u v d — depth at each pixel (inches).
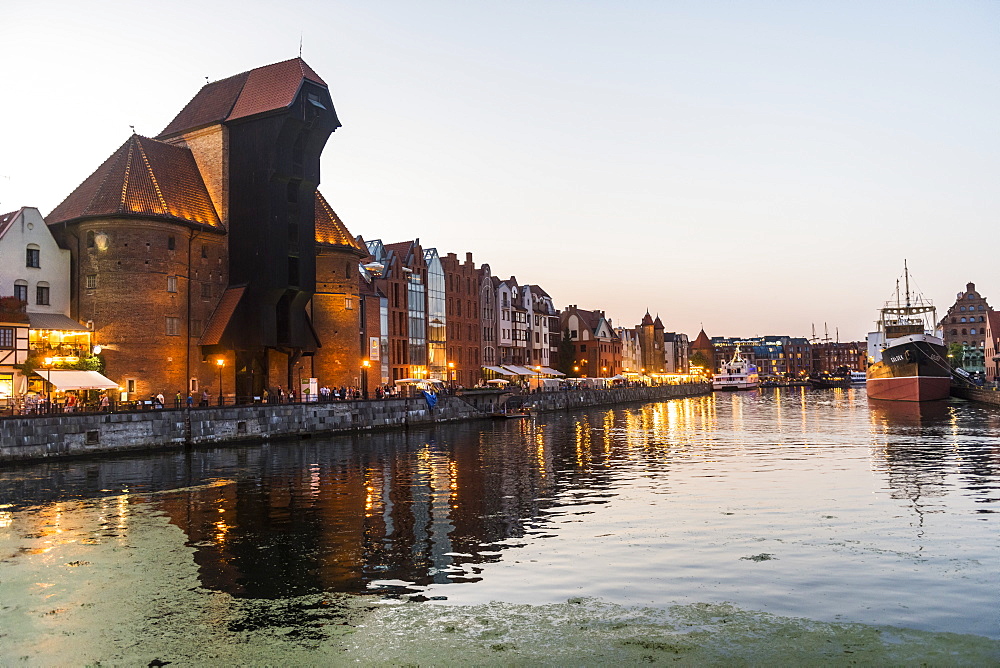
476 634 627.5
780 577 780.0
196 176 2824.8
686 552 889.5
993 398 3964.1
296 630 645.9
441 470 1686.8
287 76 2800.2
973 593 721.0
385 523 1086.4
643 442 2410.2
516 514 1144.8
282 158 2748.5
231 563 868.6
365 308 3518.7
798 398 6875.0
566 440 2498.8
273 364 2910.9
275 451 2121.1
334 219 3243.1
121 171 2581.2
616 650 589.0
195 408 2187.5
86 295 2453.2
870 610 676.1
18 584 791.7
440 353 4343.0
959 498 1231.5
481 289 4955.7
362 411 2842.0
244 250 2743.6
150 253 2471.7
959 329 7564.0
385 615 679.1
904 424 2970.0
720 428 3043.8
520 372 4901.6
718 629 631.8
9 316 2142.0
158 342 2476.6
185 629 652.7
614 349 7121.1
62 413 1867.6
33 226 2393.0
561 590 743.7
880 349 5974.4
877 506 1173.1
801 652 580.7
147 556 904.9
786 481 1462.8
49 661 587.8
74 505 1250.6
